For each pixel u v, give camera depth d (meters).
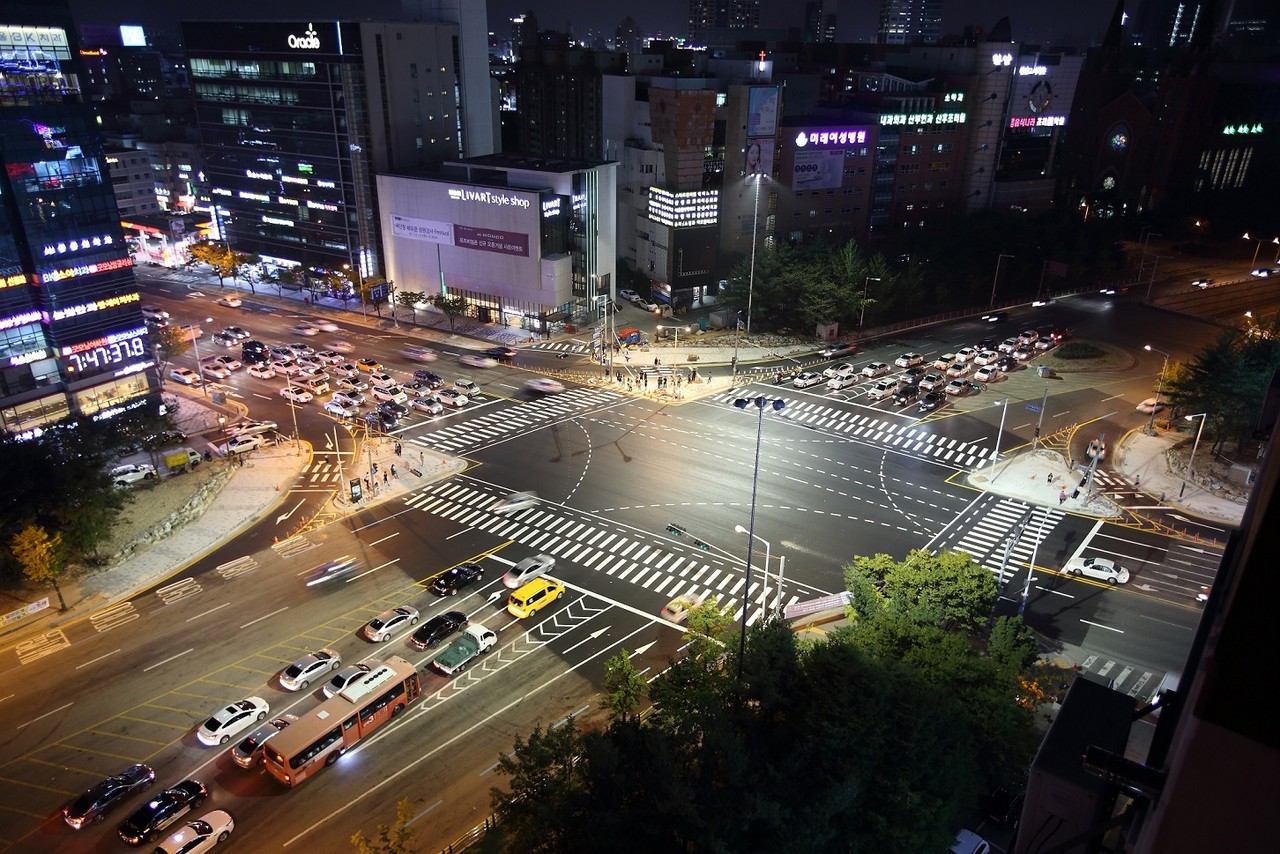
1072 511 78.12
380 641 59.81
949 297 143.25
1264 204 193.00
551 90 180.50
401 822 37.75
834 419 98.12
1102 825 10.56
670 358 118.31
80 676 56.44
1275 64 198.00
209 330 130.75
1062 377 110.94
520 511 77.62
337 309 142.50
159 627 61.38
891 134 157.25
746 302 127.06
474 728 52.09
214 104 151.50
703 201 136.75
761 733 40.75
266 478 84.50
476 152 154.38
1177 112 183.00
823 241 142.38
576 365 116.00
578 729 51.44
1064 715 14.22
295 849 43.97
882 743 37.88
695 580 67.06
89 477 67.25
